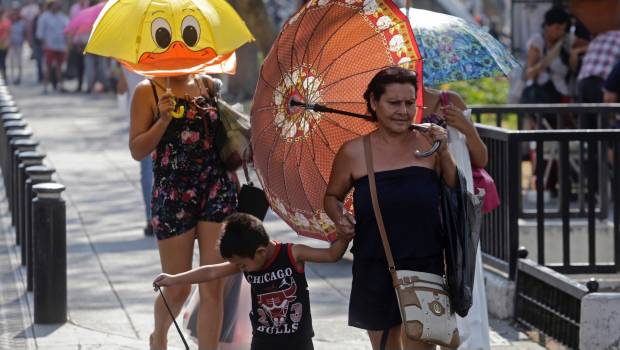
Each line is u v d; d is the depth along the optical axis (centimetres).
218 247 1216
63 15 6462
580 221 2122
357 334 1656
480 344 1367
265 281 1191
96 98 6125
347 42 1138
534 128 2431
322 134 1174
